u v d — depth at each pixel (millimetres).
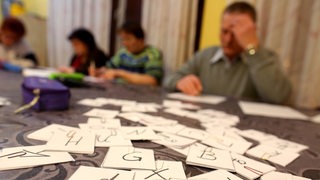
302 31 1467
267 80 1045
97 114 489
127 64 1781
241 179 269
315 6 1377
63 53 2338
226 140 398
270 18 1510
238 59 1276
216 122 527
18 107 492
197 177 259
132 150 314
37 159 265
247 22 1095
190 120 520
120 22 2160
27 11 2527
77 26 2229
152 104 663
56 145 306
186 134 404
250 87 1232
